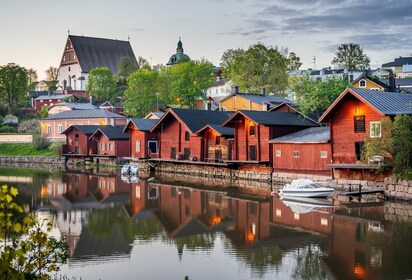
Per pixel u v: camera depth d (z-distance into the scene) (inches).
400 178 1599.4
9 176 2706.7
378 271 906.7
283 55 4247.0
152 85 4586.6
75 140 3617.1
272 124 2186.3
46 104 5944.9
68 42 7460.6
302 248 1071.6
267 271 917.8
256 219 1393.9
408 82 4315.9
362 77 3572.8
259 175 2257.6
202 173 2556.6
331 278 872.3
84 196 1902.1
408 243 1091.3
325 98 2691.9
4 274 427.8
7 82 5826.8
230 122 2365.9
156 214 1505.9
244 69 4042.8
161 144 2832.2
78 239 1182.3
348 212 1451.8
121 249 1088.2
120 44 7770.7
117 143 3329.2
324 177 1953.7
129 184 2274.9
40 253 558.9
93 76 5836.6
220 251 1061.8
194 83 4559.5
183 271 926.4
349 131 1860.2
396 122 1605.6
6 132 4768.7
